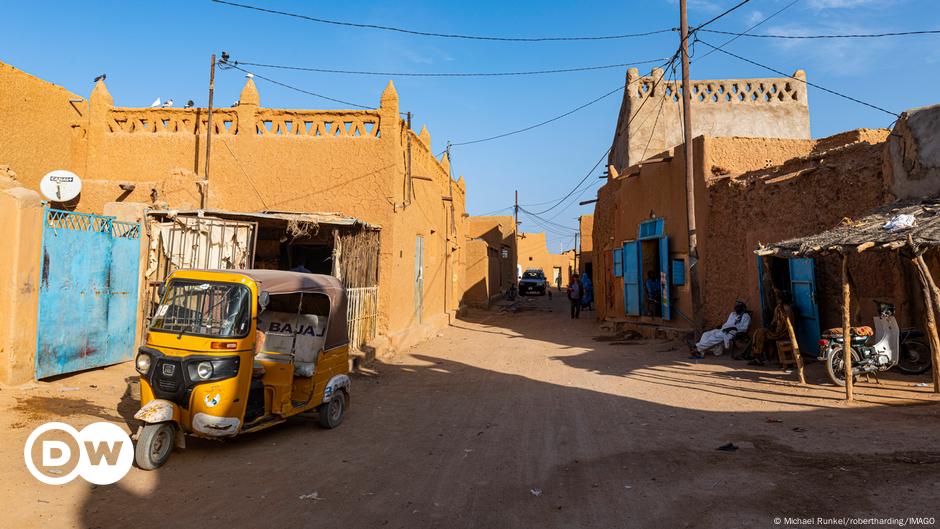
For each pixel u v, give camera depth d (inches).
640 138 757.9
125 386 328.8
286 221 467.8
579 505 175.3
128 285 386.9
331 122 554.9
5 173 423.2
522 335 758.5
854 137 527.2
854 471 189.3
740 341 491.5
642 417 295.4
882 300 395.2
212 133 558.3
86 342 349.4
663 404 324.8
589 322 902.4
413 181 641.0
